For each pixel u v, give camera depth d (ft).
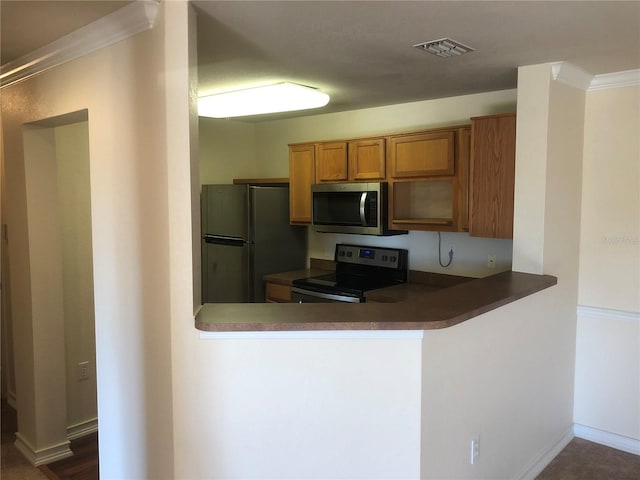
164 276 6.79
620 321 10.55
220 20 6.82
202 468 6.85
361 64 9.12
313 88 11.32
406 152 12.23
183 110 6.34
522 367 9.11
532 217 9.61
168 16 6.35
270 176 17.07
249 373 6.64
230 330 6.30
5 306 13.04
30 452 10.50
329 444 6.70
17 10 6.57
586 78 10.19
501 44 8.01
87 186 11.30
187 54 6.25
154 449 7.29
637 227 10.23
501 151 10.16
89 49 7.65
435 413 6.83
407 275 13.79
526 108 9.51
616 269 10.54
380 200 12.59
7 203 10.65
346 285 13.16
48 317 10.34
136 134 7.04
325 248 15.72
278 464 6.75
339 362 6.57
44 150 10.02
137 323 7.36
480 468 8.04
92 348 11.61
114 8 6.55
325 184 13.80
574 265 10.79
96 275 8.00
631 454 10.54
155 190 6.80
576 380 11.20
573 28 7.25
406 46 8.07
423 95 12.23
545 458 10.14
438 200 12.69
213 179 16.43
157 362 7.06
